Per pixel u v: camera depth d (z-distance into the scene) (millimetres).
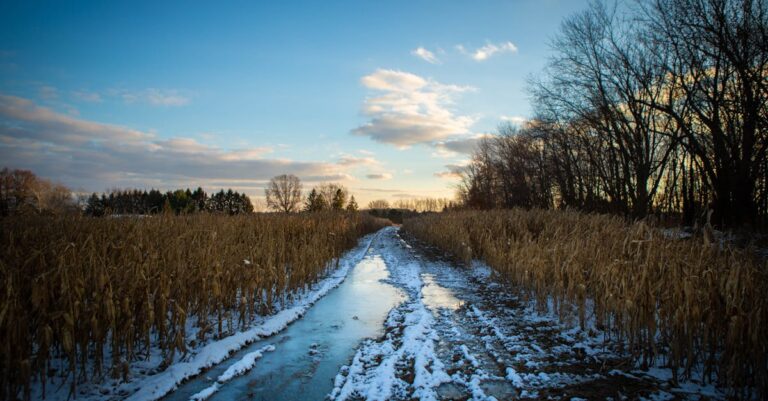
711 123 17219
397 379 5512
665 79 20719
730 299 5211
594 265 7906
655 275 6484
